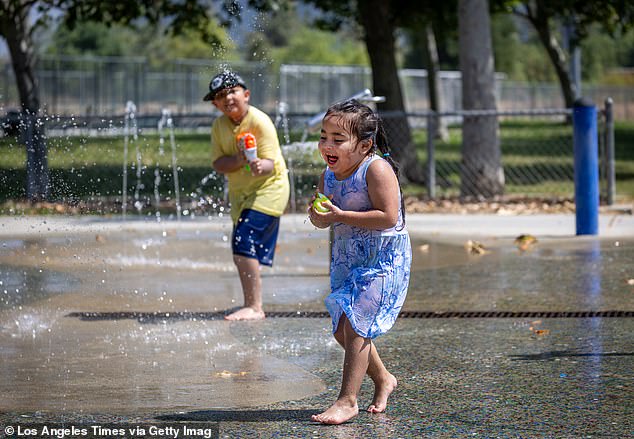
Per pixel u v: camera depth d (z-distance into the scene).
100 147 31.84
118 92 62.66
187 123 30.59
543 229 17.59
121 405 7.42
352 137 6.92
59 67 60.66
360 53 100.62
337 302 6.94
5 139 23.27
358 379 6.96
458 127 66.94
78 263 14.40
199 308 11.33
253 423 6.96
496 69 100.25
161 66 65.25
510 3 31.98
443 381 8.05
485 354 8.96
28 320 10.63
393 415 7.12
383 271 6.97
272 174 10.84
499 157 23.17
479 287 12.33
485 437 6.60
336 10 31.61
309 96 65.00
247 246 10.80
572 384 7.88
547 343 9.34
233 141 10.84
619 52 106.81
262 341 9.65
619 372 8.23
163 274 13.58
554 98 81.19
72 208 20.94
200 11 26.11
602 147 20.88
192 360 8.88
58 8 24.31
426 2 30.86
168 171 28.69
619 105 81.81
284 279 13.27
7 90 46.84
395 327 10.17
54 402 7.49
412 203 22.06
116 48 93.38
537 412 7.14
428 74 47.41
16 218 19.23
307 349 9.30
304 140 21.08
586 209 16.61
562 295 11.68
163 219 19.62
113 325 10.41
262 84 59.28
